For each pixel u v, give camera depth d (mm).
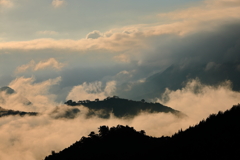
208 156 126625
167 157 136875
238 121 143000
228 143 130125
